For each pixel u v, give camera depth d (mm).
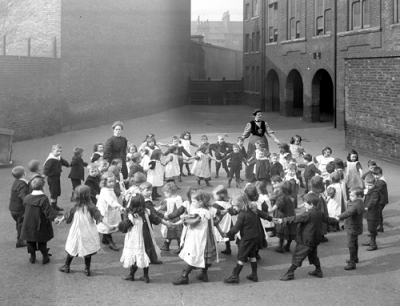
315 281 6227
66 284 5922
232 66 49938
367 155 17766
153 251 6145
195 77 44625
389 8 21516
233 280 6113
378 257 7305
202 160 12914
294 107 37781
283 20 33688
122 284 6000
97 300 5383
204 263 6016
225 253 7539
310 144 20656
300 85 37500
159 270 6672
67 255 6496
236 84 45469
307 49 29969
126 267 6145
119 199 10945
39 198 6543
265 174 12039
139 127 19891
